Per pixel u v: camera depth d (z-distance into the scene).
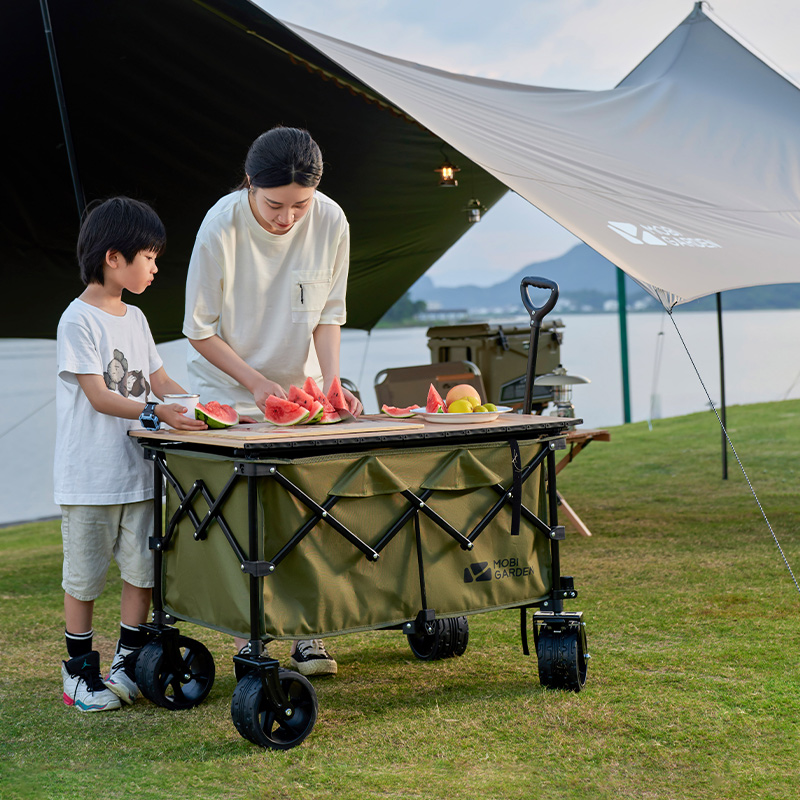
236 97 4.77
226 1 3.80
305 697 2.27
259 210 2.53
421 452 2.31
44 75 4.44
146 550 2.63
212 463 2.26
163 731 2.38
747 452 7.85
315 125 5.14
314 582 2.19
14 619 3.74
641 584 3.86
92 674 2.61
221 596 2.28
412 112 3.83
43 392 15.20
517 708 2.40
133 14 4.04
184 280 6.40
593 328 27.28
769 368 17.53
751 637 3.00
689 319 27.33
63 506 2.59
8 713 2.56
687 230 3.77
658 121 5.65
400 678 2.75
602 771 2.00
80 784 2.04
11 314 6.62
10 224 5.49
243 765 2.11
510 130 4.56
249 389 2.65
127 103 4.73
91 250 2.58
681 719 2.28
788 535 4.69
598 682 2.60
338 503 2.21
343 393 2.70
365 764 2.09
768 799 1.84
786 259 3.64
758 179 4.91
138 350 2.71
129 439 2.60
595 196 3.80
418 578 2.32
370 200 6.23
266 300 2.76
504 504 2.45
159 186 5.48
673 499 6.05
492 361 6.32
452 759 2.10
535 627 2.55
